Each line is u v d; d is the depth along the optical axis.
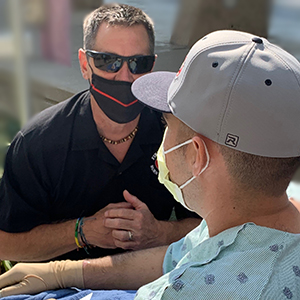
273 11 6.52
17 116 2.81
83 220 2.03
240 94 1.01
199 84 1.09
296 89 1.03
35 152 1.92
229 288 0.95
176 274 1.04
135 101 1.93
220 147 1.07
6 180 1.95
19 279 1.65
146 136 2.04
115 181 2.05
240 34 1.12
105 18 1.87
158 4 7.33
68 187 2.01
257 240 1.03
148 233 1.98
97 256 2.15
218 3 6.13
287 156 1.03
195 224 2.12
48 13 2.61
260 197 1.08
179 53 5.46
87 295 1.51
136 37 1.86
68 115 1.98
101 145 1.96
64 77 3.78
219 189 1.11
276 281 0.95
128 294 1.50
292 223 1.10
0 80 2.73
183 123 1.18
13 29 2.50
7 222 1.97
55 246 2.02
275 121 1.01
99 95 1.93
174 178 1.28
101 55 1.85
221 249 1.05
